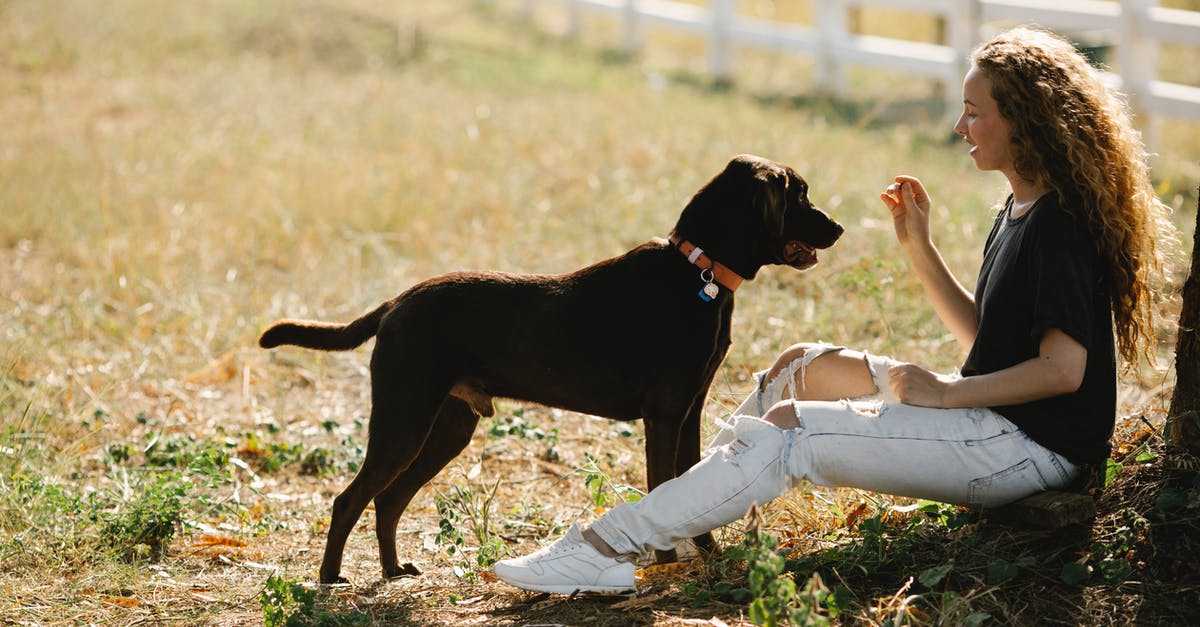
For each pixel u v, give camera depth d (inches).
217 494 360.2
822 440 244.4
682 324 281.4
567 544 257.0
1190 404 261.7
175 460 373.7
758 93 955.3
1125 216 243.8
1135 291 250.7
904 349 421.7
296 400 442.3
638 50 1136.8
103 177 674.2
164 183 666.8
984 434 241.3
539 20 1323.8
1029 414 241.4
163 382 442.6
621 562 254.7
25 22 1131.9
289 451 390.6
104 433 403.2
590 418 404.2
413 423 279.7
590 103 874.1
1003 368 242.8
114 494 337.7
